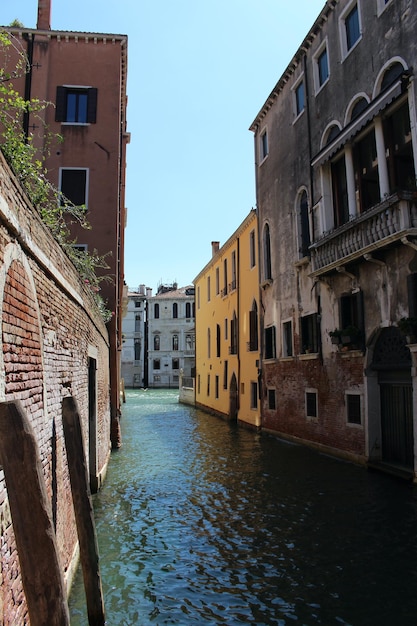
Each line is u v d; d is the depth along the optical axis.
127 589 5.94
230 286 25.66
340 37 13.84
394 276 11.01
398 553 6.81
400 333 11.01
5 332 3.29
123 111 21.72
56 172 17.09
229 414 25.45
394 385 11.48
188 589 5.92
